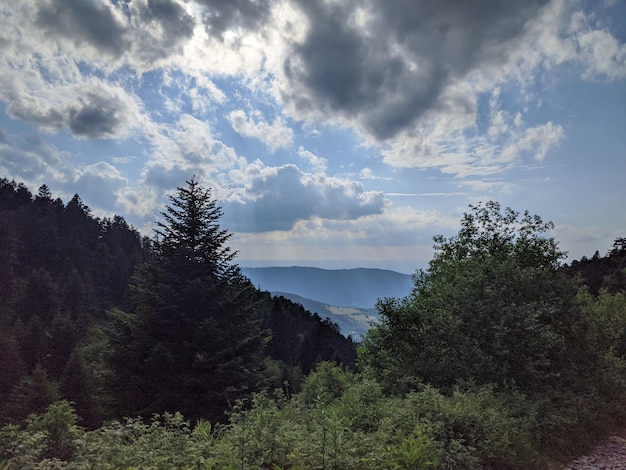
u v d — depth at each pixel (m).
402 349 14.33
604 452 9.74
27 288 91.31
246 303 27.14
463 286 15.09
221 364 22.12
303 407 9.32
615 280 49.62
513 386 11.23
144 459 5.63
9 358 54.00
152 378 21.59
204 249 26.83
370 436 7.11
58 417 6.95
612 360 14.96
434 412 8.24
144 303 24.52
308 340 102.94
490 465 7.48
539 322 13.49
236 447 5.98
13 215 145.62
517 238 21.12
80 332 78.88
